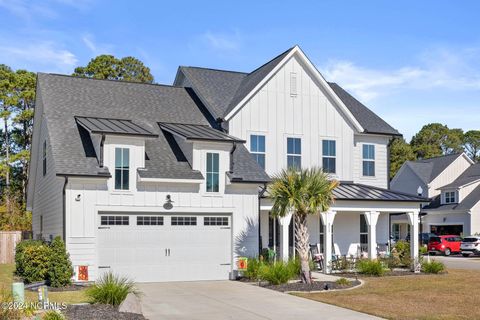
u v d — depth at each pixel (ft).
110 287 51.34
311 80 94.48
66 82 89.04
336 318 47.57
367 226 93.30
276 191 68.54
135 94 92.48
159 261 73.26
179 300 57.47
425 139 305.32
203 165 76.33
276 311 50.96
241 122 88.69
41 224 92.68
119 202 70.95
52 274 64.18
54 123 77.61
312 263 84.94
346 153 96.32
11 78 172.45
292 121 92.43
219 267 76.64
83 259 68.54
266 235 87.56
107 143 70.59
